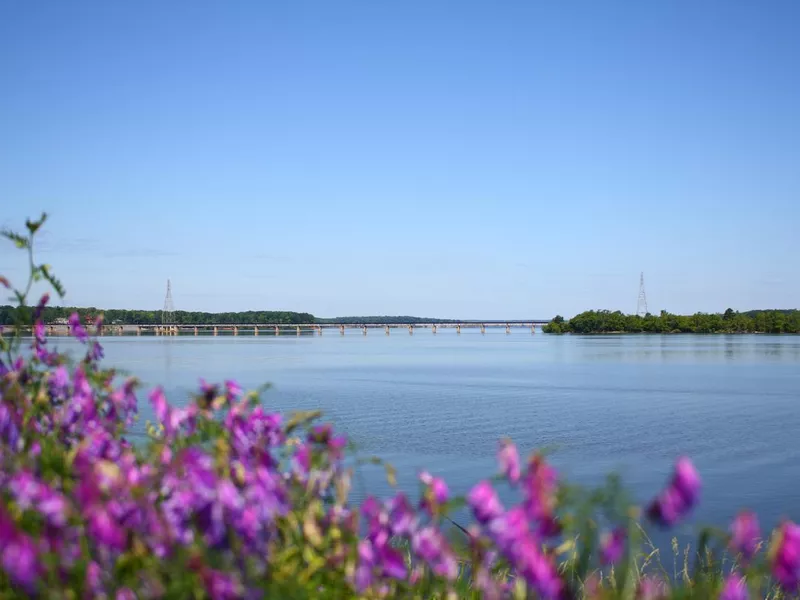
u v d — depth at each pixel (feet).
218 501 7.09
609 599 7.66
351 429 98.22
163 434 9.48
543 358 319.06
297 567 8.42
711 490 61.62
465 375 210.79
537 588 6.71
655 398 145.69
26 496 7.14
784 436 95.45
